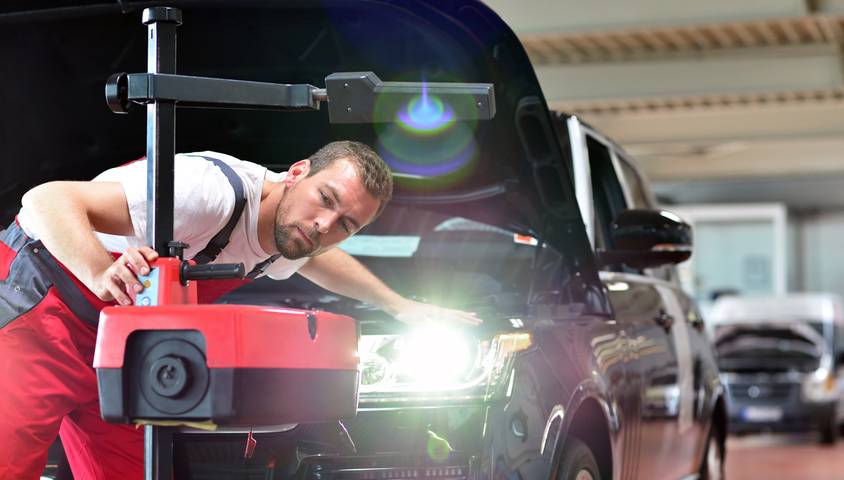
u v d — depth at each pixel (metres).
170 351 2.17
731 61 16.00
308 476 3.03
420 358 3.19
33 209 2.60
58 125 4.03
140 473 3.07
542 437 3.32
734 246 31.48
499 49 3.54
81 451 3.07
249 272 2.98
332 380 2.38
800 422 15.45
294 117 3.94
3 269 2.88
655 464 4.79
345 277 3.38
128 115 3.92
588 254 4.04
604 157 5.12
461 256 4.23
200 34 3.81
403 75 3.88
